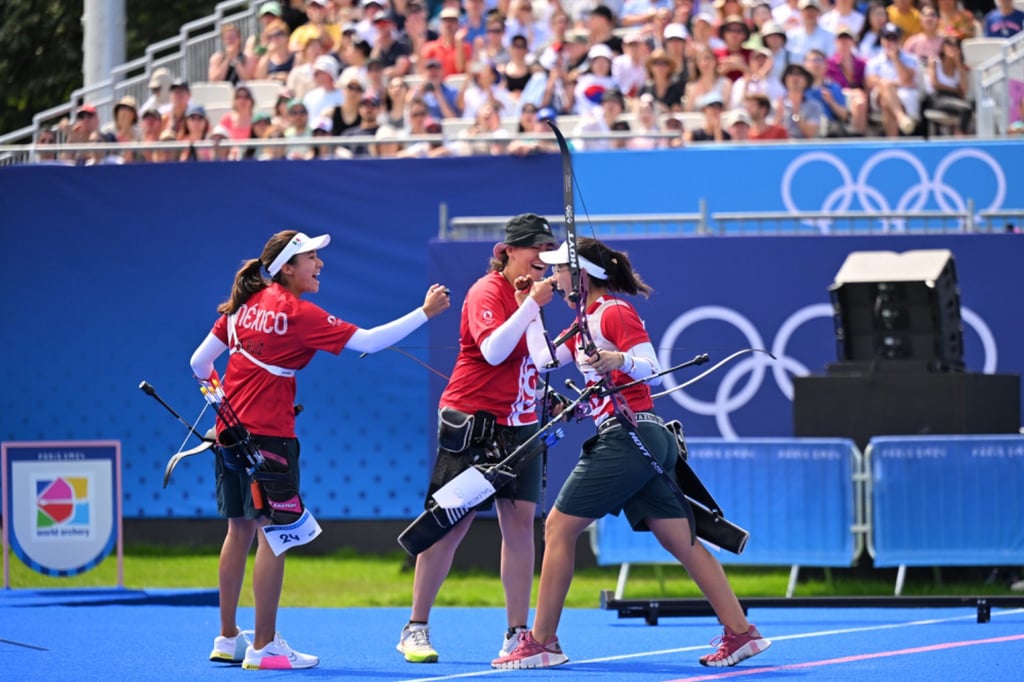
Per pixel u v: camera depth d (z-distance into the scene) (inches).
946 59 1179.3
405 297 994.1
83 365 1042.1
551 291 521.3
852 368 824.3
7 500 821.2
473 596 821.9
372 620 727.1
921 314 811.4
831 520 788.0
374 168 997.8
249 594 832.9
